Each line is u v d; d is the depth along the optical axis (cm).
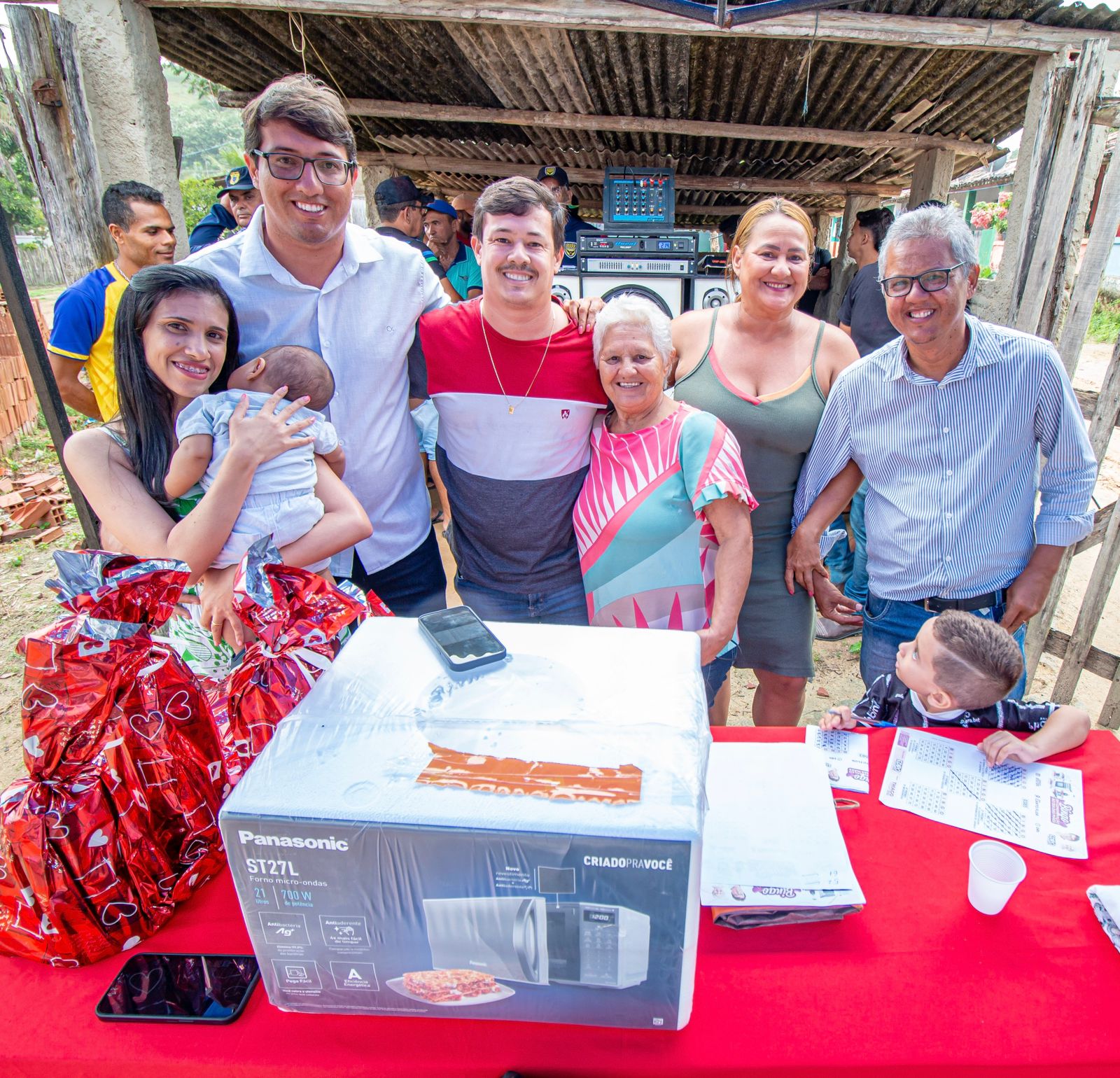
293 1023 93
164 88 315
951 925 106
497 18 300
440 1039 90
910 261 162
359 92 471
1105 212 245
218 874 116
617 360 170
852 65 393
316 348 182
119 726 103
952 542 186
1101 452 259
